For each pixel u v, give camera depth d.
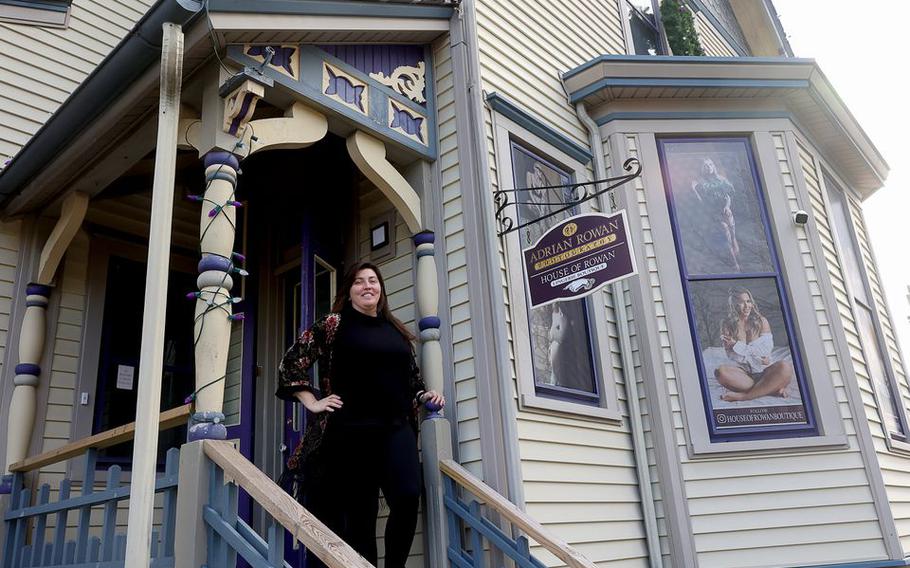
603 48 6.19
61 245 4.39
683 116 5.48
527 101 4.84
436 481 3.46
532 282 3.94
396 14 3.98
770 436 4.71
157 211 2.53
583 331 4.55
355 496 3.21
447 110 4.23
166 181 2.57
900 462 5.48
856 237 6.70
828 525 4.57
